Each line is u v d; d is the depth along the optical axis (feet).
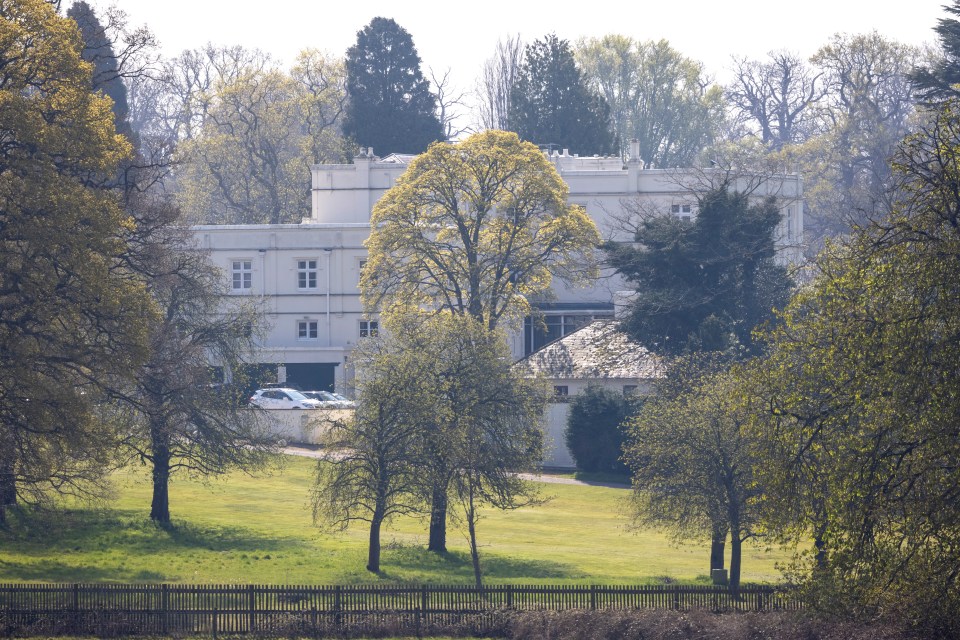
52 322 477.36
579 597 469.16
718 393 555.28
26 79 475.72
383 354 609.42
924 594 309.01
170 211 624.18
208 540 643.45
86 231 465.06
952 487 303.68
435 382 606.55
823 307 339.77
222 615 441.68
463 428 583.58
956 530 302.86
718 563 590.96
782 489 338.75
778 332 357.00
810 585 336.70
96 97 499.10
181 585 460.55
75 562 561.02
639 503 581.53
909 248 322.34
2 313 471.21
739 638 395.75
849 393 325.42
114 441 506.48
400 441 591.78
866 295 323.37
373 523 587.27
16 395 468.34
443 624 444.14
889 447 317.22
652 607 451.53
